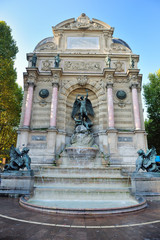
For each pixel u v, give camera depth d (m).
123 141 19.14
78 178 12.05
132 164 17.75
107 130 18.91
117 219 5.95
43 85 21.92
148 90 29.53
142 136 18.80
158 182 10.55
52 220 5.71
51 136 18.73
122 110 20.81
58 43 24.56
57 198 9.70
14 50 26.19
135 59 23.56
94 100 22.88
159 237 4.39
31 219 5.78
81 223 5.46
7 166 12.01
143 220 5.86
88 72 23.02
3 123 25.59
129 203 8.81
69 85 22.16
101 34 25.36
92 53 24.06
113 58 23.77
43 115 20.55
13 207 7.51
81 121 20.97
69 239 4.21
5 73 21.02
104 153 18.73
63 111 21.17
